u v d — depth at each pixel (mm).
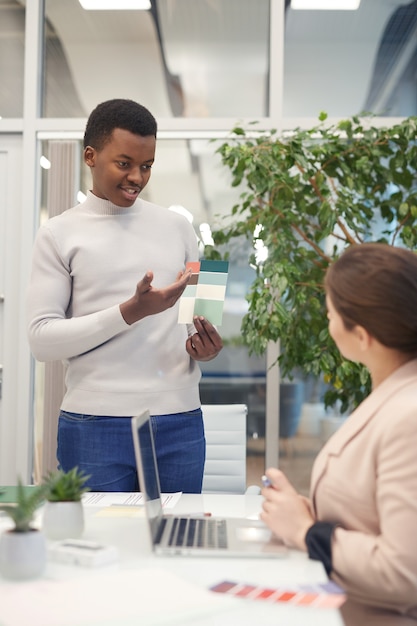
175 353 2074
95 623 939
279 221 3561
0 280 4273
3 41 4340
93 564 1212
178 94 4297
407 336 1304
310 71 4289
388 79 4281
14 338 4242
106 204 2107
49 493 1407
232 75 4301
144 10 4344
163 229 2170
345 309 1329
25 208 4223
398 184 3646
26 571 1140
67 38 4332
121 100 2066
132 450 1985
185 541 1338
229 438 2879
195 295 2018
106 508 1687
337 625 958
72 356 2020
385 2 4309
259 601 1043
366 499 1265
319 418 4148
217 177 4227
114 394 1984
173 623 950
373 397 1337
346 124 3607
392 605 1207
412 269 1305
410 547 1152
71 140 4273
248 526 1471
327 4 4316
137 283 1955
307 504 1394
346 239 3631
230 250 4172
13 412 4227
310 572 1184
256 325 3551
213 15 4332
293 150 3496
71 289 2111
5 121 4270
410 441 1198
